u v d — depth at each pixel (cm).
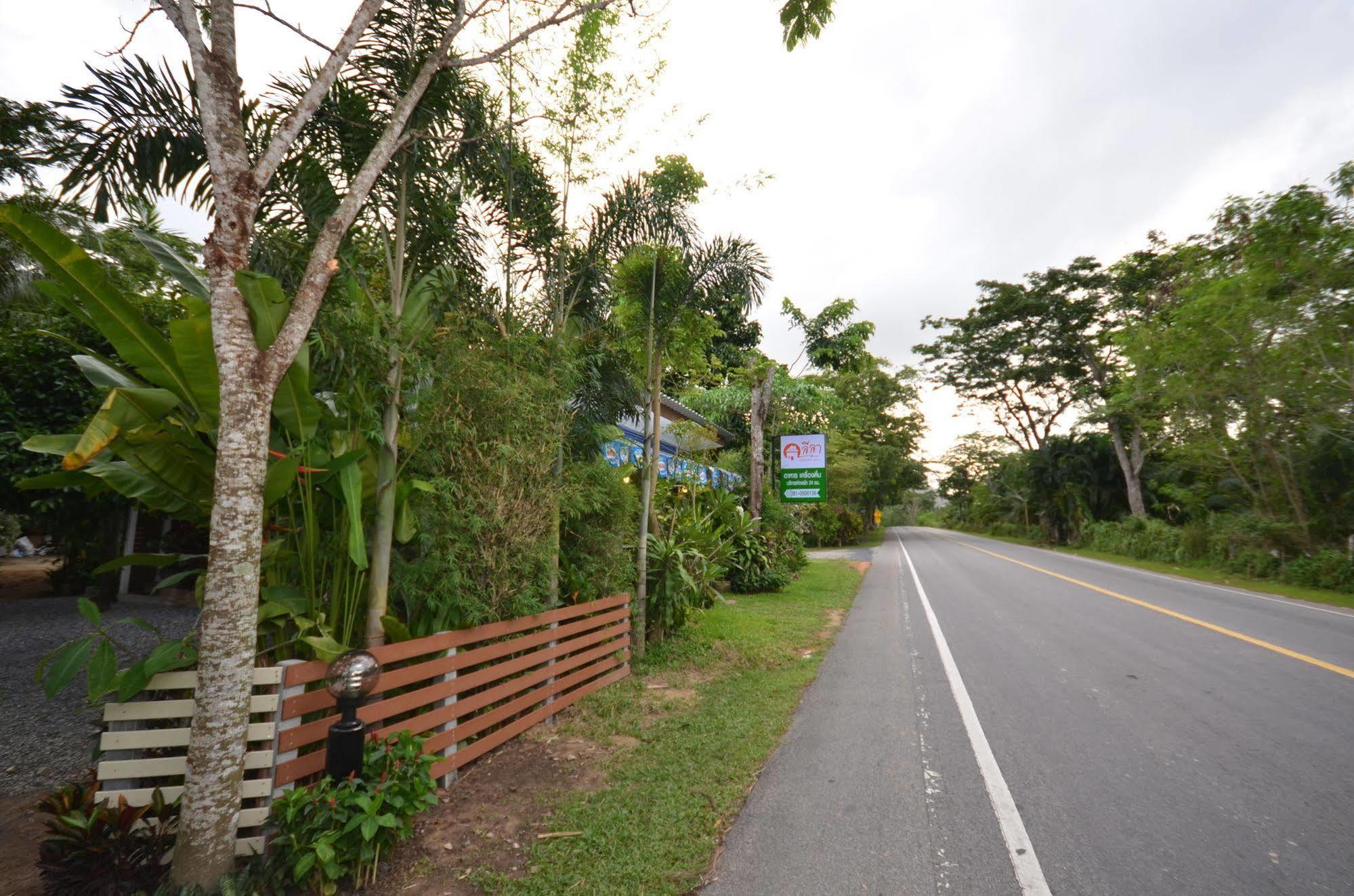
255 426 299
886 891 300
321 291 324
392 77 490
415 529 466
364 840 303
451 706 427
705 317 870
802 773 436
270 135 462
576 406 674
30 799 409
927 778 427
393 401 443
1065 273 3167
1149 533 2528
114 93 405
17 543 2128
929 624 1003
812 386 2627
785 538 1720
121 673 311
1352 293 1563
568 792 410
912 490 5691
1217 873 315
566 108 650
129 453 353
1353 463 1620
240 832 321
